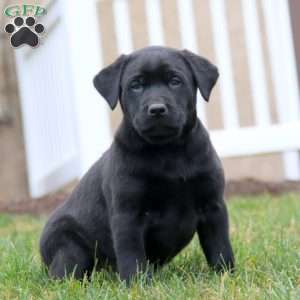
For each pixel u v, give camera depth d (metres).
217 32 13.37
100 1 14.90
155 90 6.48
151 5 13.23
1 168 17.06
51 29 13.84
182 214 6.57
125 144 6.54
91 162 12.44
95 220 6.93
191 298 5.80
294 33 15.70
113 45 15.17
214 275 6.40
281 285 5.74
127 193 6.44
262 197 11.55
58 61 13.74
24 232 9.90
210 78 6.73
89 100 12.45
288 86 13.59
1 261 7.80
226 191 12.43
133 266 6.37
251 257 7.07
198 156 6.51
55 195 13.30
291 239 7.78
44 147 15.49
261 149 13.06
